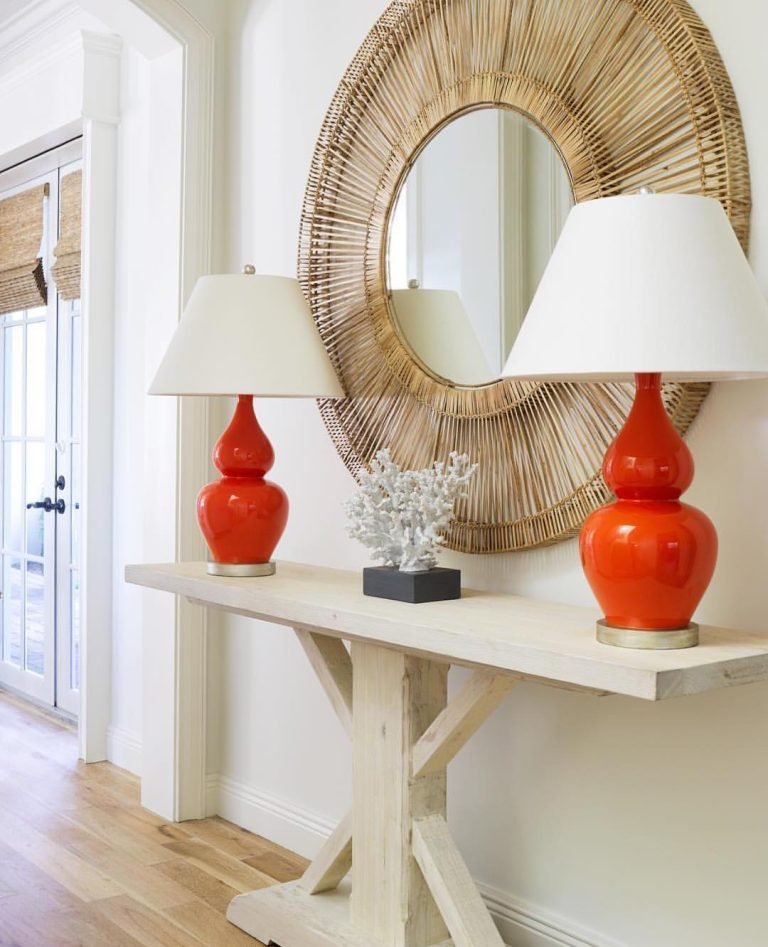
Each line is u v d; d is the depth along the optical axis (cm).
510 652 170
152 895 271
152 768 336
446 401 245
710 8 196
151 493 334
